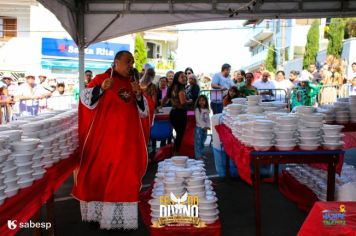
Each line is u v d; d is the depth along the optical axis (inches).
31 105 395.2
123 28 309.9
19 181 103.5
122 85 156.3
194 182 136.6
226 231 164.1
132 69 159.5
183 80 290.7
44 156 127.6
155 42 1342.3
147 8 304.3
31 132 128.3
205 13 304.2
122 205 153.3
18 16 901.2
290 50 1177.4
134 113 157.9
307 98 407.2
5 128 123.0
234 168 248.5
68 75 950.4
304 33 1168.2
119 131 151.6
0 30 857.5
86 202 157.5
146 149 161.2
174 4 302.7
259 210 145.9
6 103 376.5
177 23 309.3
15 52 906.7
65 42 936.9
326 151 141.8
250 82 324.8
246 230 165.0
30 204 106.4
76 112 183.8
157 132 304.3
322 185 173.5
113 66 158.7
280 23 1269.7
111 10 304.0
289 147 140.9
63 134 145.9
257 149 142.3
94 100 150.2
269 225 169.9
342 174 171.3
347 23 834.2
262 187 230.5
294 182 207.0
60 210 194.1
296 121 142.8
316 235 87.7
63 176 141.6
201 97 297.6
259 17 305.9
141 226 166.7
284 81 449.1
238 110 199.8
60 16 276.2
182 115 289.6
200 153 300.0
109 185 150.9
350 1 301.1
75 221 176.6
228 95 298.8
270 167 246.7
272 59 1278.3
